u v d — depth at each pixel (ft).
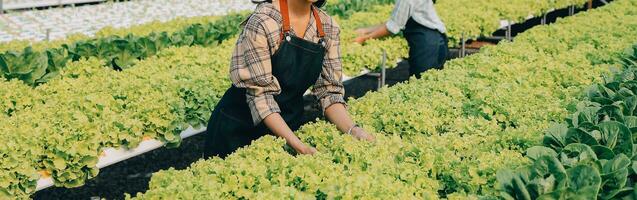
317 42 14.74
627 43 27.99
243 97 15.64
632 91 19.06
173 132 20.83
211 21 35.19
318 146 15.03
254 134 16.12
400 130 17.30
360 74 28.81
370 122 17.34
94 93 21.17
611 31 31.22
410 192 12.64
